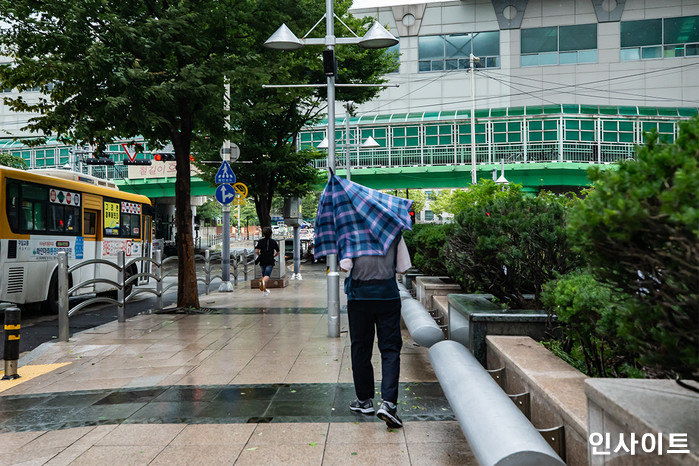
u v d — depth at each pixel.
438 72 51.94
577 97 49.44
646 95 48.25
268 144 23.58
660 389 2.37
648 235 1.99
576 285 4.00
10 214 11.74
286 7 12.06
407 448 3.89
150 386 5.77
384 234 4.33
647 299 2.16
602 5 48.69
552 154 43.62
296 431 4.28
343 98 23.88
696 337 1.95
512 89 50.56
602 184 2.13
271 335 8.81
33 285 12.43
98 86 10.31
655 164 1.93
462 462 3.64
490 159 44.47
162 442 4.10
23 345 9.03
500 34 50.88
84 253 14.82
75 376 6.36
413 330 5.64
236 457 3.78
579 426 2.79
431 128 45.28
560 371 3.72
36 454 3.92
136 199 18.12
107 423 4.57
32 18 9.55
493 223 6.00
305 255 38.25
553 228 5.64
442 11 51.91
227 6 11.14
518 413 2.95
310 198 92.06
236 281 19.27
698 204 1.69
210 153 22.20
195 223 58.34
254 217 101.25
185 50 10.42
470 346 5.20
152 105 10.59
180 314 11.41
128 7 10.80
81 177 15.09
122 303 10.32
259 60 11.22
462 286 8.91
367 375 4.62
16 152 50.66
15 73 9.95
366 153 45.97
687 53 47.56
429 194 82.88
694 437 1.81
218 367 6.59
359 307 4.41
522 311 5.21
